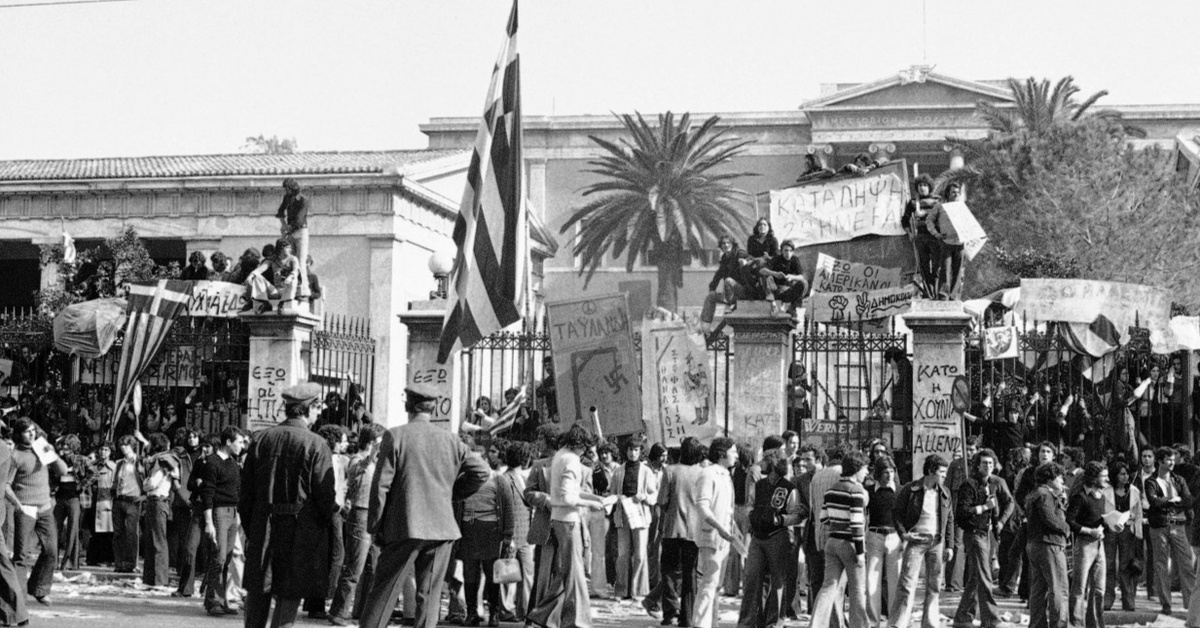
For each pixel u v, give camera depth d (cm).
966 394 1625
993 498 1498
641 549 1777
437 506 1089
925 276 1981
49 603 1552
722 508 1362
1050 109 4922
